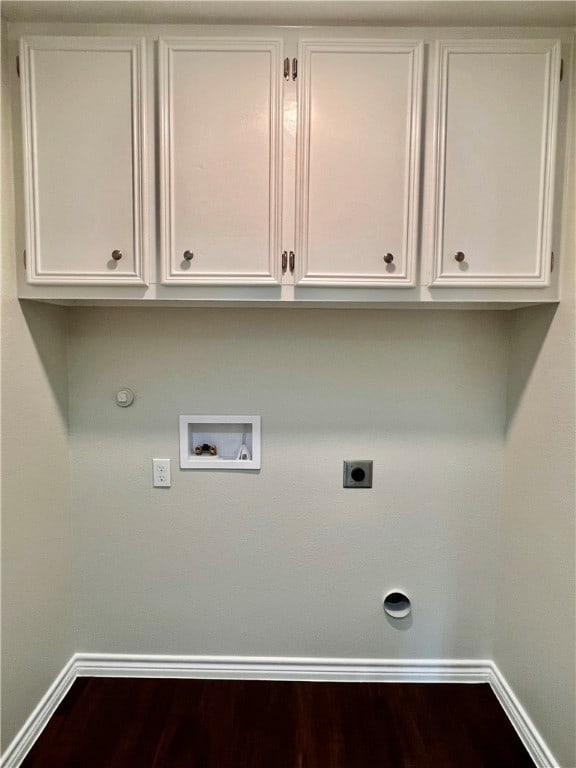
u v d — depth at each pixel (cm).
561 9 131
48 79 138
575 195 137
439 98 138
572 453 136
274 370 178
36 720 157
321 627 184
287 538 182
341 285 142
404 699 176
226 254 141
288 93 138
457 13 133
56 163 140
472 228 141
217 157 139
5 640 141
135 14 135
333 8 132
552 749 142
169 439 179
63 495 175
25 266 143
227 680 184
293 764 148
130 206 140
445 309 171
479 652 184
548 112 138
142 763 148
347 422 179
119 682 182
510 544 171
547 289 143
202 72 137
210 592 184
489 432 179
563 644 138
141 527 182
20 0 129
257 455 179
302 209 140
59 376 171
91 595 183
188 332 177
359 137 139
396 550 183
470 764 150
